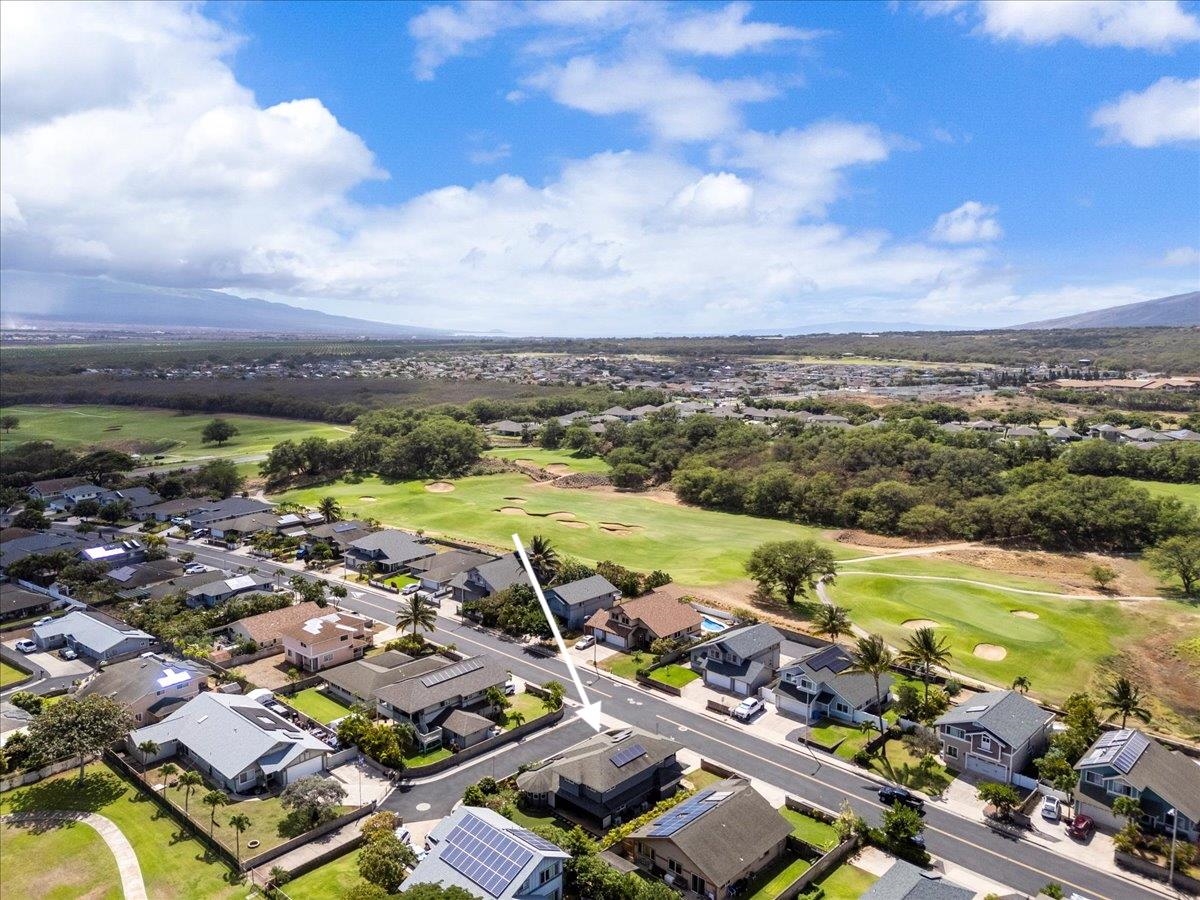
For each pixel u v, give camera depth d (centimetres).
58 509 15800
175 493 16425
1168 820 5678
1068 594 11375
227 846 5475
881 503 14675
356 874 5256
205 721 6844
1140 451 16950
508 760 6775
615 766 5956
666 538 14062
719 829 5309
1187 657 9319
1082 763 6025
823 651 8200
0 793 6250
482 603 9956
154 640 9256
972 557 13012
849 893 5112
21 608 10262
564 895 4950
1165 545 11931
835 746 6981
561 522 14925
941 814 6044
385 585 11319
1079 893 5138
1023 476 15488
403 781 6406
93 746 6425
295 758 6391
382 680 7775
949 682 8012
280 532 13788
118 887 5119
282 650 9131
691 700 7956
